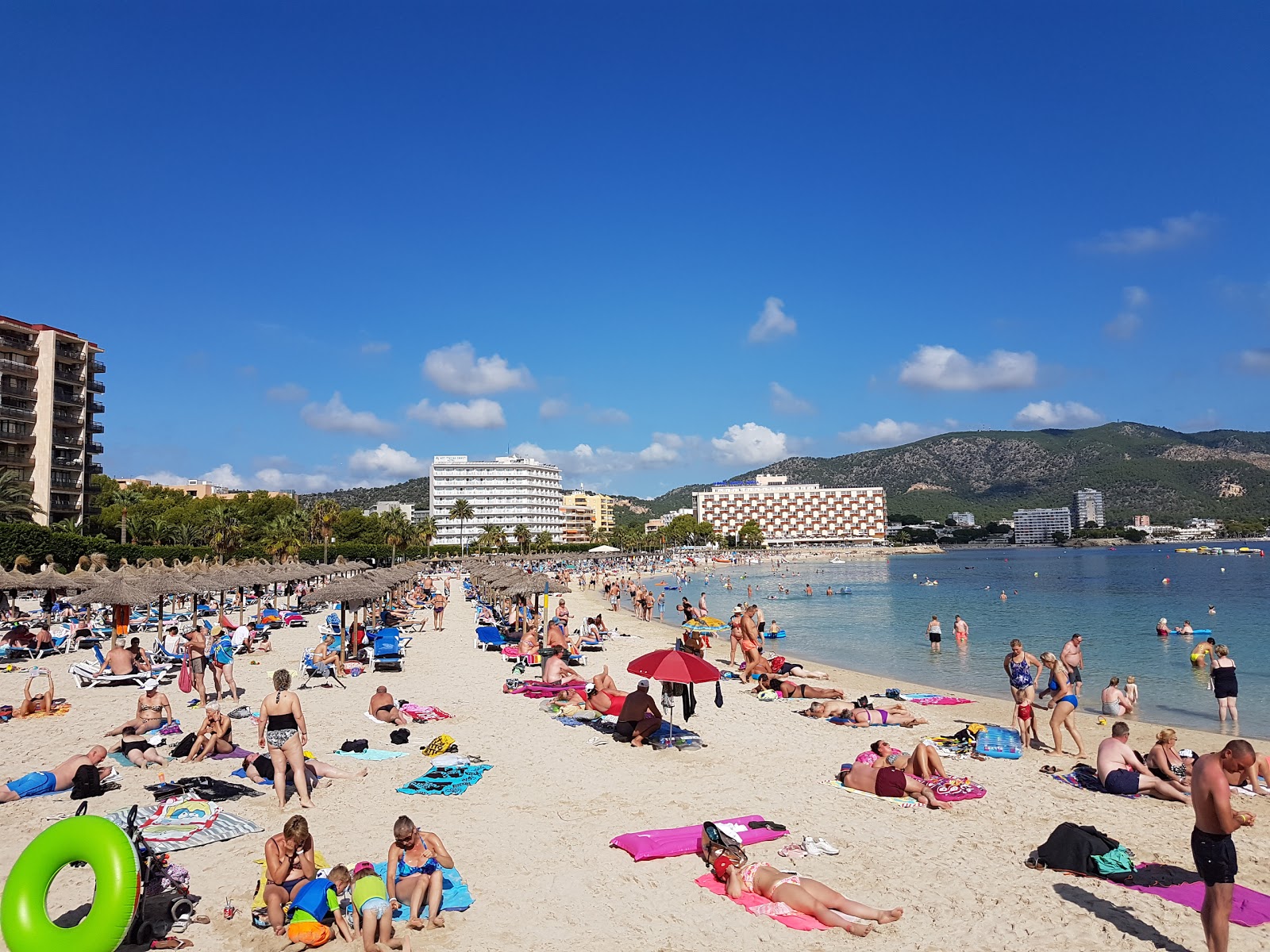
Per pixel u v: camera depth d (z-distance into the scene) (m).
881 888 8.45
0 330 80.56
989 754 14.12
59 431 85.62
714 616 51.16
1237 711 19.64
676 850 9.26
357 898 7.21
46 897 7.62
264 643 27.66
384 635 25.39
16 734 15.26
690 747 14.59
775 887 8.04
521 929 7.48
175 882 7.87
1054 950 7.11
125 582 26.78
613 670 25.27
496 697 19.69
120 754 13.33
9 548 55.12
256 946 7.11
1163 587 75.19
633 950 7.11
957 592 72.31
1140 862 9.10
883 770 11.77
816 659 30.28
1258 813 11.08
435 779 12.06
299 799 11.22
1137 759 12.17
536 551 172.62
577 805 11.16
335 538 118.81
